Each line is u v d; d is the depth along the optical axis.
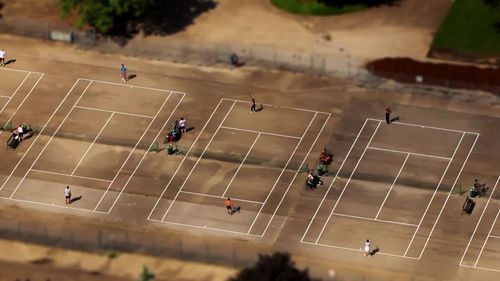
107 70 194.75
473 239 168.62
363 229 169.88
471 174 177.38
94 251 166.50
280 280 149.88
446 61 194.88
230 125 185.00
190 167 178.62
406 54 196.25
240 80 192.75
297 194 174.50
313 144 181.88
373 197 174.00
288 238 168.75
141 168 178.62
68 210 172.88
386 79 192.75
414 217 171.38
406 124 185.12
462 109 188.00
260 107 187.88
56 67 195.25
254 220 171.12
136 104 188.75
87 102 189.12
